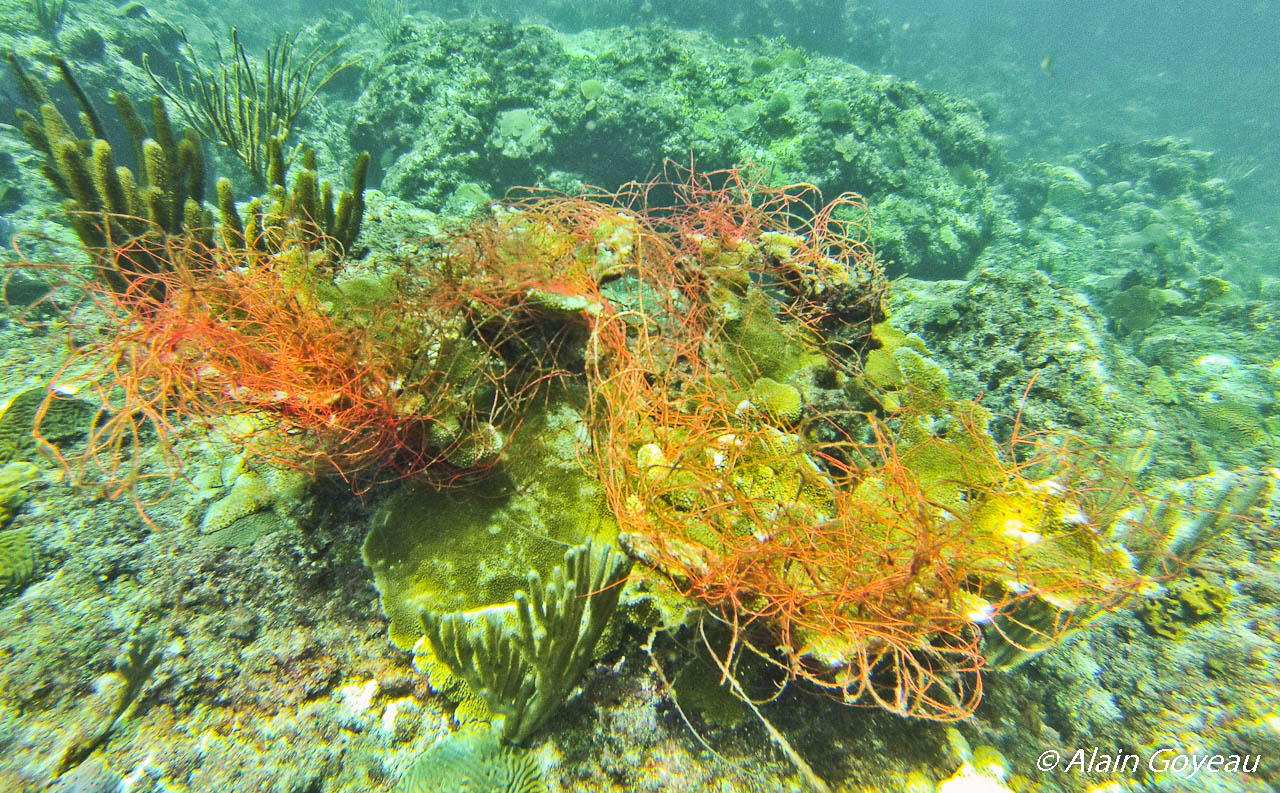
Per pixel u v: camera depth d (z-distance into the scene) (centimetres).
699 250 86
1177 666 73
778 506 64
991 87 802
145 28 251
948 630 58
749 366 83
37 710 53
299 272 70
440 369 66
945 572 58
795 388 79
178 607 60
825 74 265
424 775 54
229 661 58
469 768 55
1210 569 77
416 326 67
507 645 56
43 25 212
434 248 88
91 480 66
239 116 166
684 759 58
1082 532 65
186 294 62
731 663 61
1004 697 68
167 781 52
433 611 60
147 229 85
